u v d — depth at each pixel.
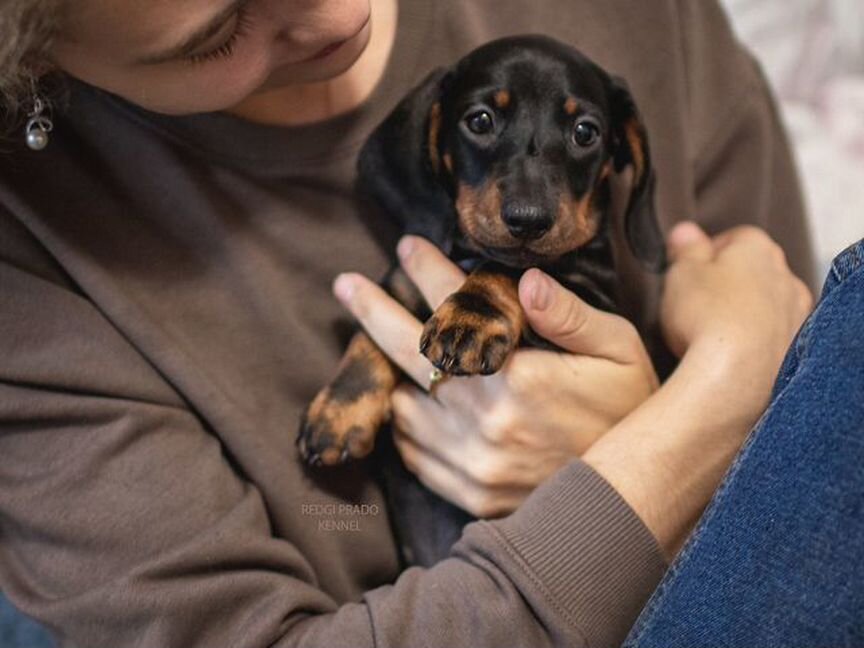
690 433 0.46
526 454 0.48
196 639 0.43
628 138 0.52
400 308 0.49
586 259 0.52
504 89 0.49
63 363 0.46
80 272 0.47
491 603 0.42
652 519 0.45
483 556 0.43
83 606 0.43
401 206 0.51
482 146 0.49
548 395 0.48
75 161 0.48
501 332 0.46
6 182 0.47
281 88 0.47
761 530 0.33
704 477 0.46
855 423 0.32
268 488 0.49
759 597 0.33
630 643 0.37
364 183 0.50
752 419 0.48
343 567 0.51
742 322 0.50
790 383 0.34
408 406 0.50
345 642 0.42
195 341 0.49
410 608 0.43
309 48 0.43
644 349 0.51
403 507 0.53
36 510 0.44
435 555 0.52
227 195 0.49
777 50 0.96
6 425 0.46
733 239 0.57
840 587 0.31
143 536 0.44
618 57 0.55
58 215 0.47
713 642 0.34
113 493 0.45
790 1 0.96
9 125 0.45
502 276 0.49
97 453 0.45
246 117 0.48
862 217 0.86
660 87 0.56
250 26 0.41
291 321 0.50
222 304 0.50
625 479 0.45
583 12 0.55
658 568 0.44
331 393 0.50
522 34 0.53
